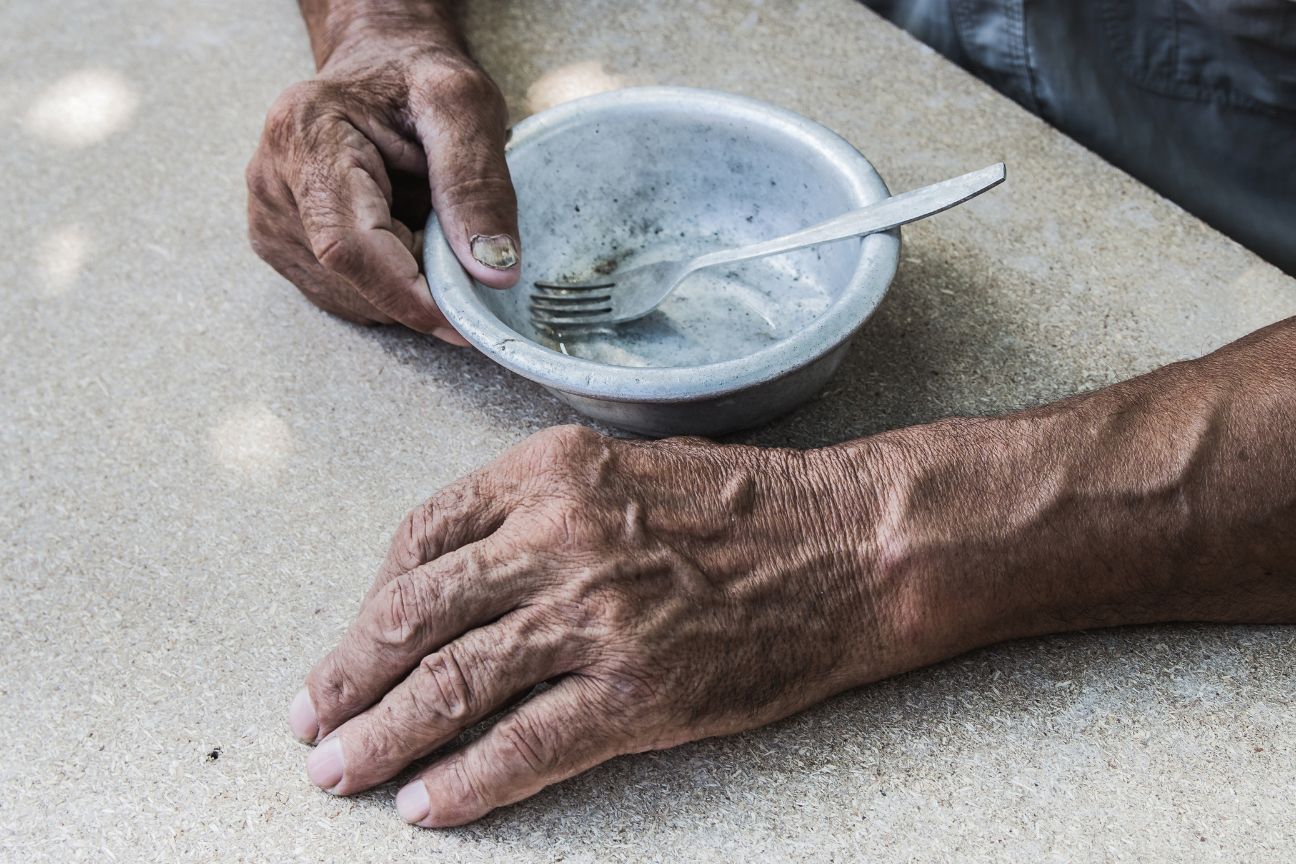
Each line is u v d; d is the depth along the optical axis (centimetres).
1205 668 62
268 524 66
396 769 59
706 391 61
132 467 68
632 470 61
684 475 61
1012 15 85
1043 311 72
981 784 59
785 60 84
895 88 82
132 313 74
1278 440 61
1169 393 62
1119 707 61
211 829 59
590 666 58
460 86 71
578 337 69
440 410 70
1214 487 60
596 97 72
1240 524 60
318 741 61
